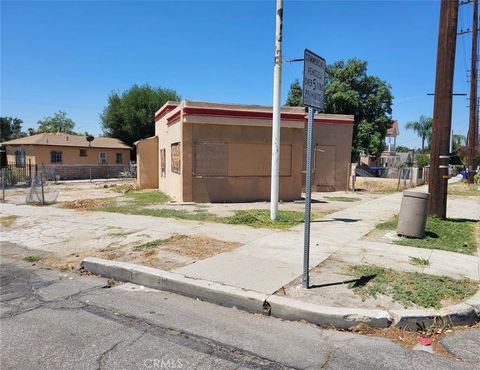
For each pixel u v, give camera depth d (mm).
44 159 37812
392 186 23797
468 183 29594
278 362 3641
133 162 46281
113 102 47000
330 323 4422
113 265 6195
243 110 14273
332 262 6465
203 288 5227
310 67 4988
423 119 62688
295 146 15242
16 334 4156
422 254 7027
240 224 9914
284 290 5117
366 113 32750
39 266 6836
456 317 4465
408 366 3592
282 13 10094
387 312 4434
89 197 17406
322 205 14383
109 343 3967
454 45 9852
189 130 13969
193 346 3922
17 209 13234
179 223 10055
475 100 30266
